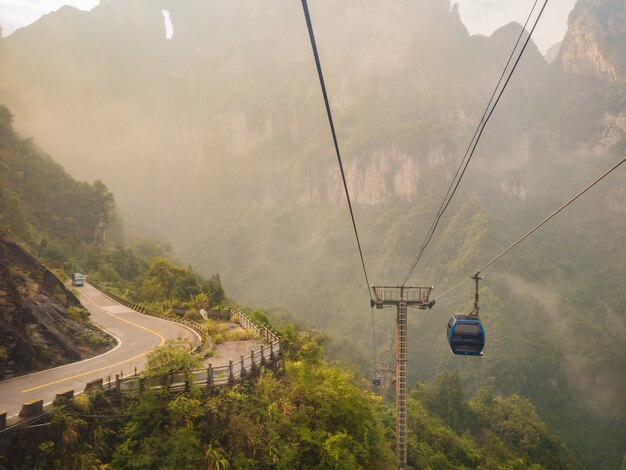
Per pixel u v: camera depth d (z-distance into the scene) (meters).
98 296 50.72
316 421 18.52
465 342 20.50
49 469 11.93
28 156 104.88
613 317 198.12
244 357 21.08
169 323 33.19
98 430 13.29
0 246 22.23
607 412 145.88
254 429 15.96
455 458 44.50
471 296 180.88
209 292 45.88
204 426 15.27
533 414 83.38
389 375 70.44
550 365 156.25
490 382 141.12
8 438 11.30
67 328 22.55
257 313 38.97
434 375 164.00
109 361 20.59
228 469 14.41
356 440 19.53
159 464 13.31
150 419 14.42
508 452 66.00
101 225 117.00
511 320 167.50
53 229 97.06
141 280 57.69
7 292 18.95
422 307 24.92
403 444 22.95
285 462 15.77
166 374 15.55
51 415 12.48
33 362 18.25
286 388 19.95
